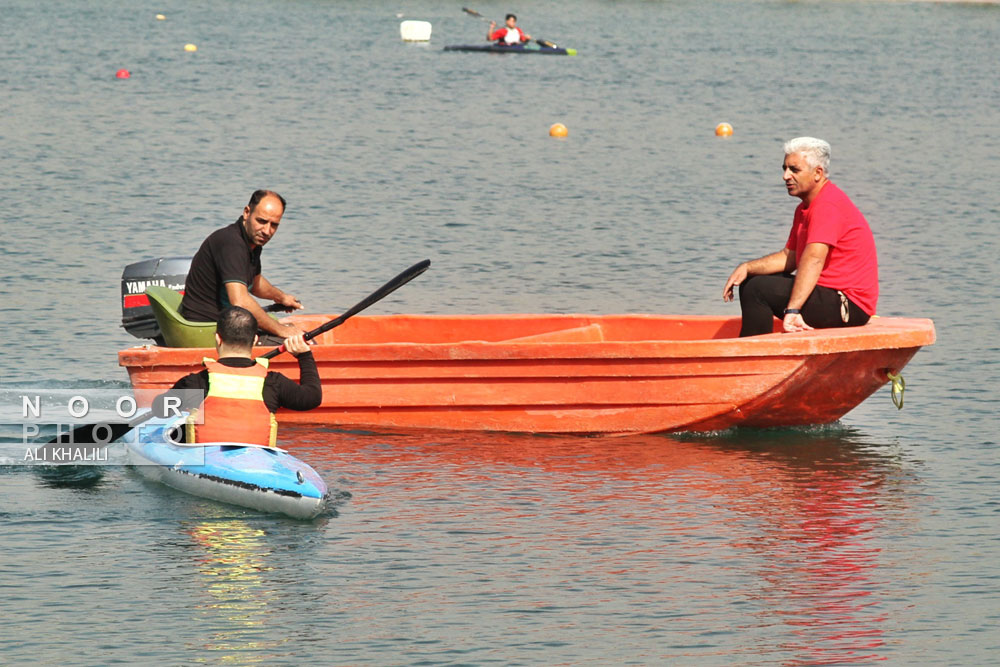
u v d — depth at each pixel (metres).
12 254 52.78
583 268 53.34
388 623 21.73
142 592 22.78
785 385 31.97
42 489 27.97
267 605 22.36
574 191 72.88
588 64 155.38
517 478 29.16
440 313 45.44
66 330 41.34
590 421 32.69
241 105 109.81
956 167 84.44
